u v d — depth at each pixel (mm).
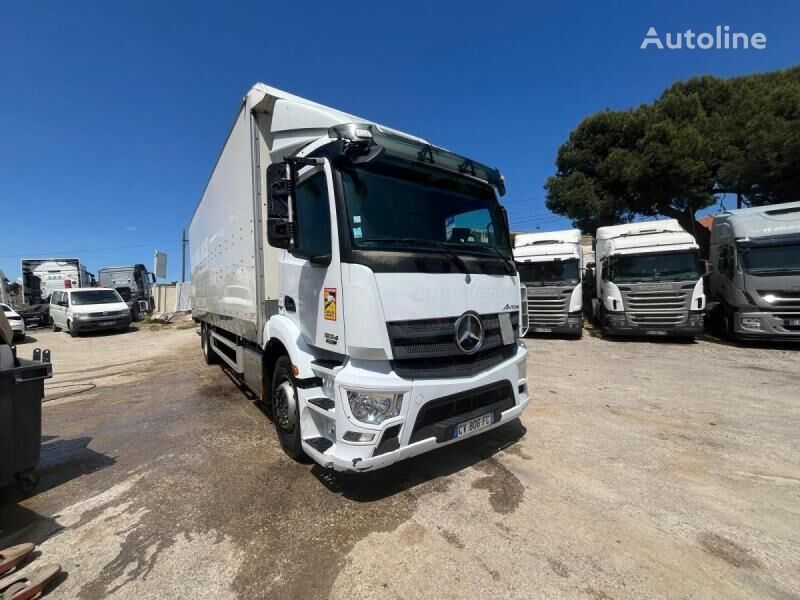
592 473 3621
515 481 3492
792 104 14672
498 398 3572
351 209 3070
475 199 4031
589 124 18156
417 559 2539
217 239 6457
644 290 10797
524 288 4395
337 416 2951
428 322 3109
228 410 5797
